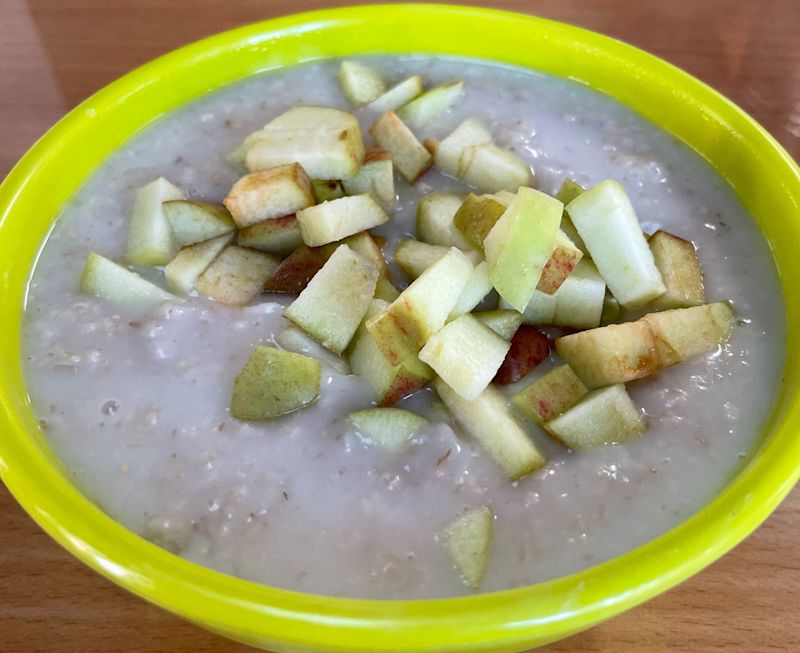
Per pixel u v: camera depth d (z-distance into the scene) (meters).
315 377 0.12
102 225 0.15
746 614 0.13
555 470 0.12
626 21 0.23
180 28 0.23
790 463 0.10
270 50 0.18
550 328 0.14
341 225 0.14
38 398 0.13
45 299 0.14
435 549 0.11
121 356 0.13
